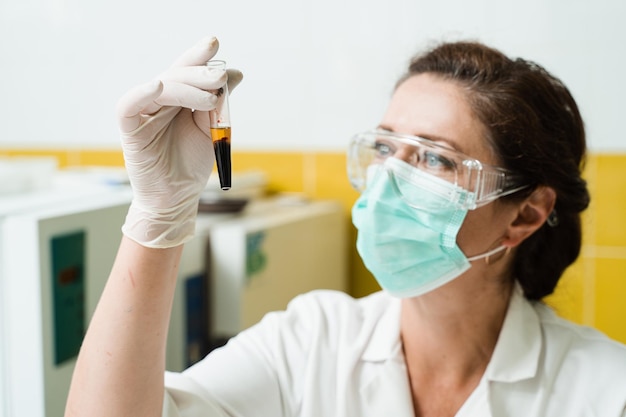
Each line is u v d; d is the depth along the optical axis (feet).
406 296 3.85
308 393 3.77
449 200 3.69
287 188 7.74
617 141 6.57
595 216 6.68
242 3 7.67
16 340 4.60
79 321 4.91
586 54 6.59
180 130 3.10
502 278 3.98
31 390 4.60
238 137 7.85
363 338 3.98
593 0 6.53
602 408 3.58
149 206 3.08
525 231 3.95
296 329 4.09
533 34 6.72
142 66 8.05
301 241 6.82
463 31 6.92
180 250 3.26
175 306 5.65
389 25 7.18
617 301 6.68
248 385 3.76
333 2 7.36
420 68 3.98
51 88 8.45
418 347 3.89
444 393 3.82
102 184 6.46
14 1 8.48
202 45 2.94
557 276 4.19
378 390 3.77
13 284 4.57
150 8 7.96
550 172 3.89
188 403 3.50
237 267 6.00
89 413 3.15
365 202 3.88
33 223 4.49
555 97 3.95
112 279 3.19
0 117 8.68
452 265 3.75
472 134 3.73
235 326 6.05
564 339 3.87
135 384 3.16
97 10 8.16
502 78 3.81
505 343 3.76
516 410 3.65
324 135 7.54
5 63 8.59
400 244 3.77
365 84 7.31
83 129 8.38
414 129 3.77
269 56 7.64
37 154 8.59
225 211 6.60
